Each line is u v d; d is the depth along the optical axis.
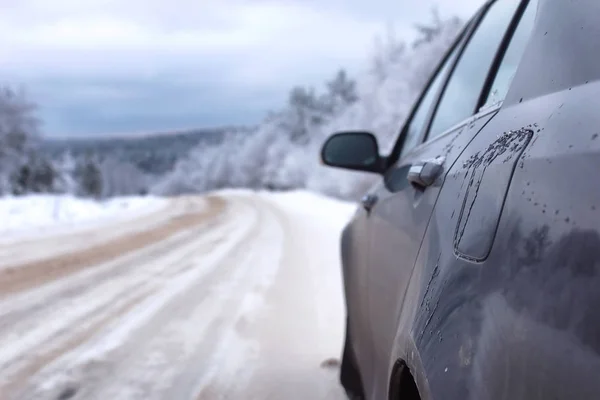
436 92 3.01
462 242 1.37
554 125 1.14
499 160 1.31
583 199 0.94
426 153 2.35
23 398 3.38
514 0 2.21
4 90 43.47
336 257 9.20
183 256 9.39
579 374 0.83
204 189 99.38
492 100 1.91
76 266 8.26
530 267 1.02
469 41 2.77
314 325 4.96
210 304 5.81
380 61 32.62
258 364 3.93
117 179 102.94
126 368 3.88
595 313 0.84
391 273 2.08
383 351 2.04
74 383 3.61
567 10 1.40
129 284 6.89
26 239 11.92
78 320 5.18
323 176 39.06
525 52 1.58
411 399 1.62
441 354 1.22
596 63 1.15
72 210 22.92
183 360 4.04
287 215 21.05
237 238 12.38
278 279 7.21
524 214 1.10
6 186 44.81
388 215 2.40
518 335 0.98
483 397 1.03
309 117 63.81
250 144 75.38
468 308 1.19
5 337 4.63
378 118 29.22
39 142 45.31
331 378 3.59
